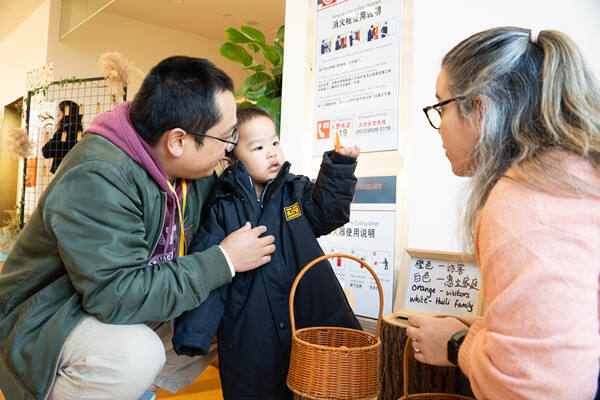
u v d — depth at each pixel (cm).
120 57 327
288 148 256
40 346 112
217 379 209
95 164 113
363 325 213
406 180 204
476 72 81
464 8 191
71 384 114
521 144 73
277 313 137
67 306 115
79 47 588
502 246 65
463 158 88
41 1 595
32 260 121
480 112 81
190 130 119
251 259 130
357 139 225
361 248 219
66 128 470
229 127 126
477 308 160
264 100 286
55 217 110
